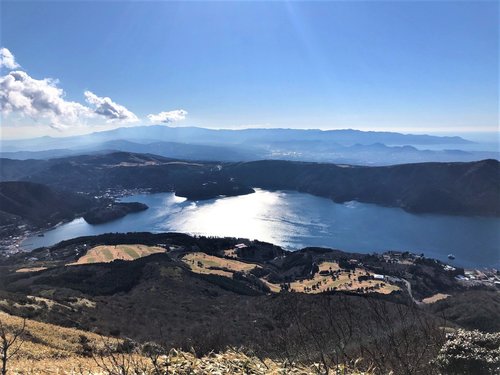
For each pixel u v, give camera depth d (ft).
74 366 35.53
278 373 22.45
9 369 32.91
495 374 22.77
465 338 25.46
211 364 24.20
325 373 21.68
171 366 23.81
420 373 23.21
